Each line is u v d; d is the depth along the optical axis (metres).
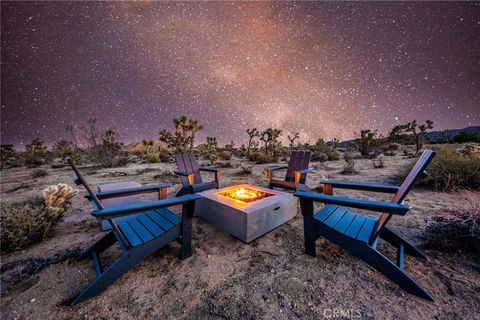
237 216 2.57
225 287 1.80
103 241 2.21
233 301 1.65
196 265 2.12
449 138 27.69
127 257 1.78
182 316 1.53
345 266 2.05
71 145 14.34
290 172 4.69
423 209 3.48
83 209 4.00
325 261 2.14
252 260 2.19
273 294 1.71
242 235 2.52
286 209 3.06
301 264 2.10
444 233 2.28
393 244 2.19
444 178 4.62
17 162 14.76
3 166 14.20
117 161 12.40
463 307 1.53
